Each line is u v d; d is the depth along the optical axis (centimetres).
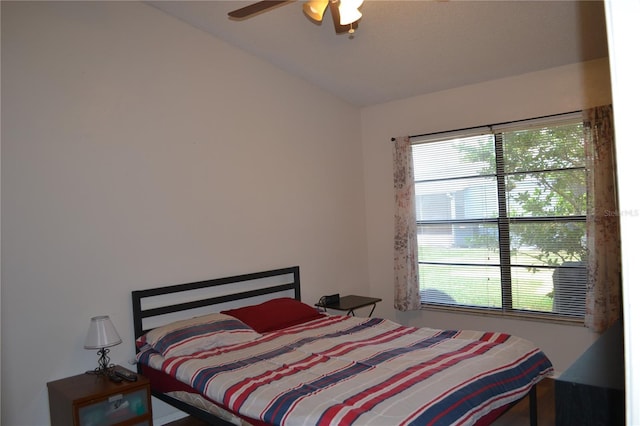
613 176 354
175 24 368
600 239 358
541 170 403
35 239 290
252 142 418
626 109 51
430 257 477
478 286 444
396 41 376
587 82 377
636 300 50
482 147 437
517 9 322
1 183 278
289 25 372
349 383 233
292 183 450
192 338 311
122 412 279
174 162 362
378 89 469
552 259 399
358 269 516
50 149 299
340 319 388
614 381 117
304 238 459
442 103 461
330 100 493
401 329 347
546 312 404
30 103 291
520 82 411
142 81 346
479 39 362
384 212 512
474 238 445
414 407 200
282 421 207
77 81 313
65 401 266
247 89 415
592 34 339
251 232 413
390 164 504
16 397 280
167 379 298
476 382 230
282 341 325
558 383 120
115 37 333
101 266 319
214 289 385
